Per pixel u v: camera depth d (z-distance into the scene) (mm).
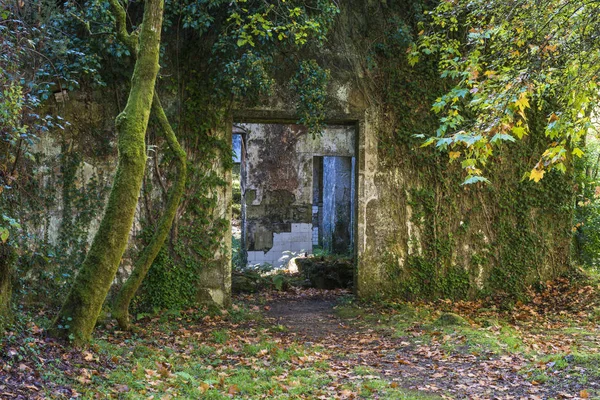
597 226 11766
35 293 7836
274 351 6527
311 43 9117
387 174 9578
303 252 15977
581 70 5195
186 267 8695
